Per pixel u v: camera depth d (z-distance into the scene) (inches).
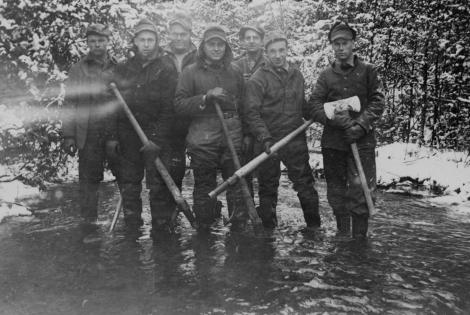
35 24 212.5
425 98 354.6
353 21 369.7
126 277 116.6
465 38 330.6
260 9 428.5
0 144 209.6
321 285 112.3
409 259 131.7
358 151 156.3
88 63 173.0
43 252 135.6
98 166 171.0
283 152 163.2
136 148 165.0
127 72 163.6
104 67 170.9
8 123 190.7
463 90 345.7
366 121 151.6
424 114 357.1
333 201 163.9
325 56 358.6
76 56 225.9
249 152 169.2
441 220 179.0
